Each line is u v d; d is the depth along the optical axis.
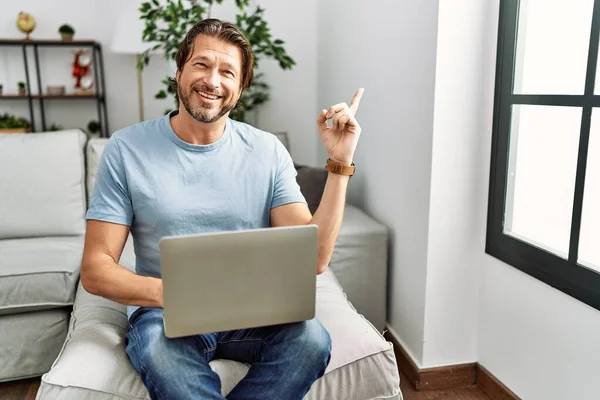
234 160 1.37
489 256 1.85
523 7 1.63
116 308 1.57
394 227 2.14
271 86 3.26
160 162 1.32
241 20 2.73
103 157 1.32
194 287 1.06
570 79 1.48
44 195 2.35
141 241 1.35
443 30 1.71
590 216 1.42
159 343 1.17
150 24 2.68
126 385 1.26
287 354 1.23
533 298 1.64
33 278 1.89
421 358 1.95
